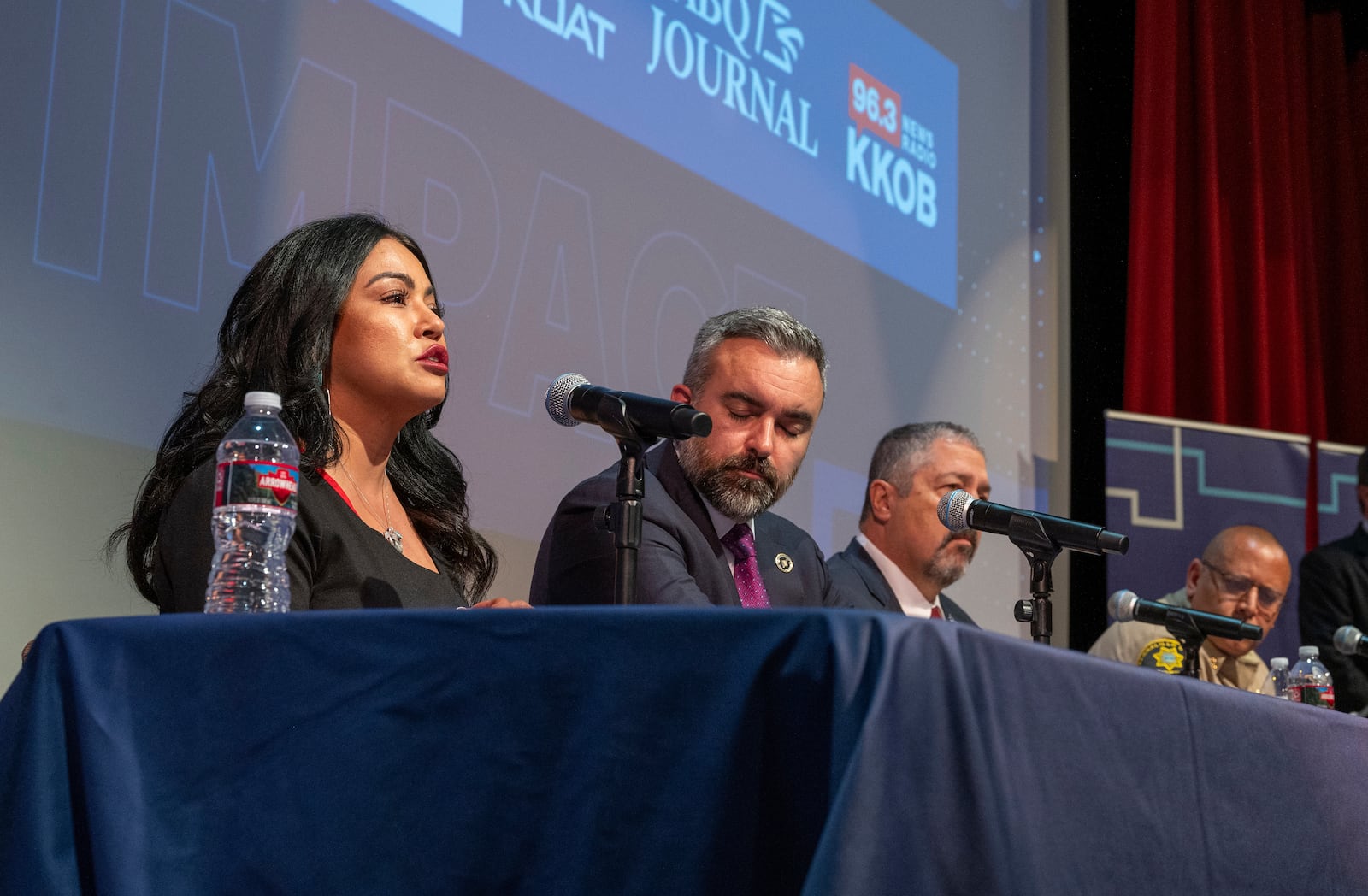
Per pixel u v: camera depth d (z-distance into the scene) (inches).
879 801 33.6
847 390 164.4
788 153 161.6
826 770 35.5
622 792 37.9
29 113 99.5
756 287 155.1
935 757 35.0
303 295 68.8
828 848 32.9
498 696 39.9
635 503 60.2
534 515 129.3
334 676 41.6
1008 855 35.2
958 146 187.8
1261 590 148.7
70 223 101.0
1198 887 42.7
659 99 147.3
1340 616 179.8
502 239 130.3
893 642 35.3
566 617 39.8
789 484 88.5
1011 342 191.0
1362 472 185.5
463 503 79.4
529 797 38.9
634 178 143.4
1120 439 184.2
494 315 128.6
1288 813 47.6
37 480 97.6
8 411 96.7
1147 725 42.4
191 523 58.8
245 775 41.4
